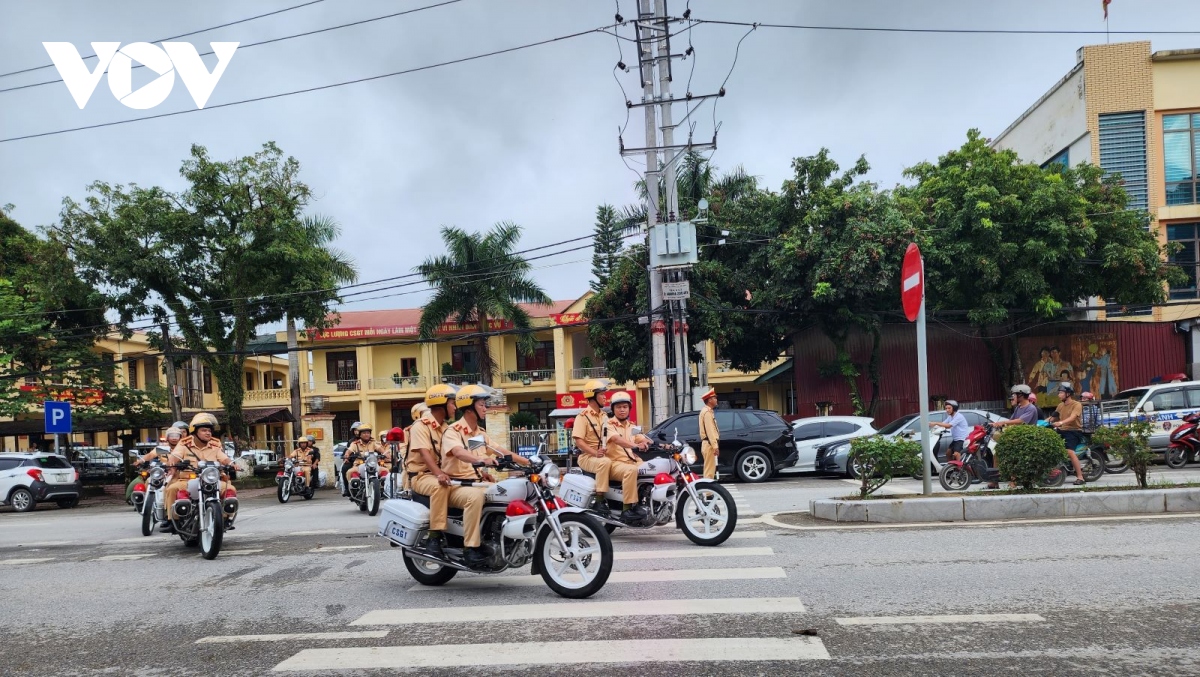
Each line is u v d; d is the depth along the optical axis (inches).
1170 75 1077.1
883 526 362.0
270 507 706.2
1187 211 1061.1
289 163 1051.3
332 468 1075.9
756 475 709.9
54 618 263.3
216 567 347.9
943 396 1045.8
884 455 397.7
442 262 1380.4
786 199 987.3
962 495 389.7
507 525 259.8
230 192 1016.2
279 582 305.0
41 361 1057.5
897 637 196.5
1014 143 1318.9
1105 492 373.4
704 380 1226.0
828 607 226.4
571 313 1619.1
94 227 991.0
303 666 194.5
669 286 798.5
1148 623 200.8
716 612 225.1
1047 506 368.2
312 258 1058.7
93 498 1022.4
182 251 1024.9
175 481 398.9
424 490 277.9
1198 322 994.1
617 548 339.9
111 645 224.7
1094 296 1026.1
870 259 898.1
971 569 265.7
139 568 356.8
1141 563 264.7
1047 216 917.2
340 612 249.1
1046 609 216.1
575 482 349.4
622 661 185.9
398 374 1717.5
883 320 1016.2
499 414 1132.5
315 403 1099.3
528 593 262.2
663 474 344.5
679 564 295.7
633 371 1051.3
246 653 208.8
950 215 950.4
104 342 1486.2
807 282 941.2
